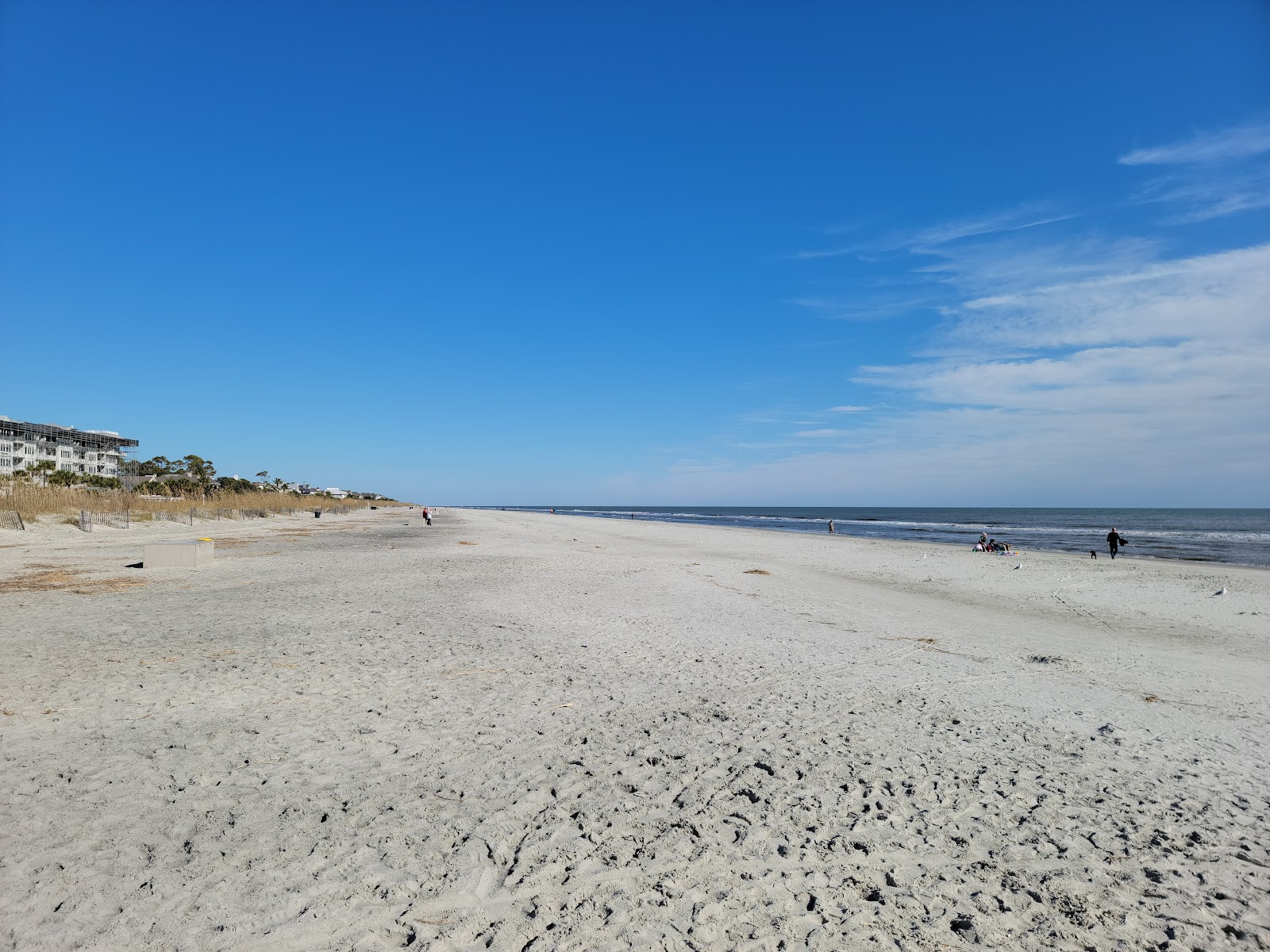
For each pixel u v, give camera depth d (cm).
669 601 1391
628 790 476
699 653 918
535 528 5028
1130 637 1152
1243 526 7062
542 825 420
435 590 1455
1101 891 362
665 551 2812
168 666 771
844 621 1202
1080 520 9331
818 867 379
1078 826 437
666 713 653
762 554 2775
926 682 795
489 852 385
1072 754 567
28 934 297
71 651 834
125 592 1331
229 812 425
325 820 418
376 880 352
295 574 1684
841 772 517
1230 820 450
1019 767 535
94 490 4059
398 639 952
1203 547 3869
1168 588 1805
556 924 320
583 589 1531
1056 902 350
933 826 433
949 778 510
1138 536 4988
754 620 1191
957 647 1014
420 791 465
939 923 329
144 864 360
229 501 5634
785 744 575
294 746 540
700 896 348
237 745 538
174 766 494
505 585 1563
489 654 879
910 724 636
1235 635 1196
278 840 390
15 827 397
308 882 347
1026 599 1595
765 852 395
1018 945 313
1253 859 398
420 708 648
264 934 304
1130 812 458
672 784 488
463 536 3641
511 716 634
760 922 326
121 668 756
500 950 299
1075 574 2131
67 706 621
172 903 325
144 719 593
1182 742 607
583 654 891
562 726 608
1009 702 722
